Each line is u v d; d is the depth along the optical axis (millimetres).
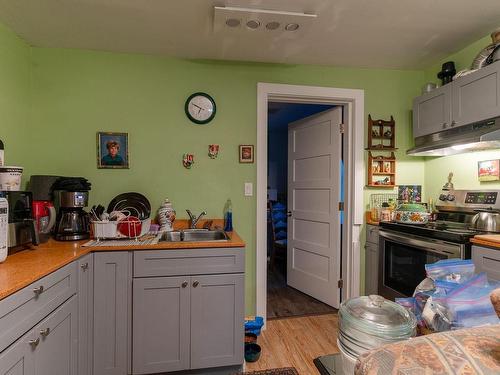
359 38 2074
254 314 2451
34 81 2176
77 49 2225
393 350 559
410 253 2162
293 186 3350
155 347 1732
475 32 2008
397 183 2711
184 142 2363
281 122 4812
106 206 2262
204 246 1767
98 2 1655
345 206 2738
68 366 1441
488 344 540
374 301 832
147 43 2135
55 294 1323
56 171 2207
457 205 2322
